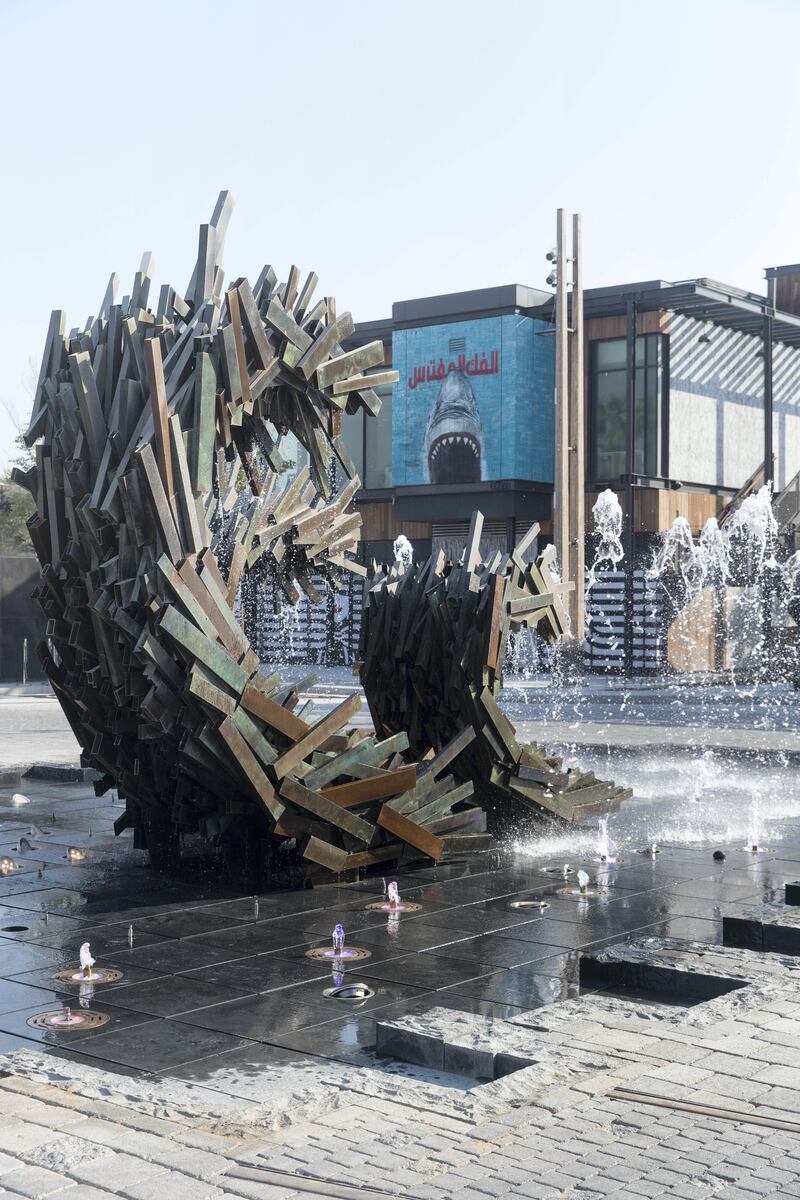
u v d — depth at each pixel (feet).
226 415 32.68
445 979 25.09
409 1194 14.15
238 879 34.47
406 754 41.98
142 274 35.09
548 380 145.07
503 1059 18.94
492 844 40.04
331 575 40.16
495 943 27.89
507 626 40.04
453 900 32.14
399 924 29.63
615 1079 17.74
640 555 140.67
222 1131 16.12
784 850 39.17
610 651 138.72
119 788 36.32
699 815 46.14
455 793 37.60
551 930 29.04
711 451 147.43
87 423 32.86
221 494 36.70
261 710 32.27
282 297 35.29
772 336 146.30
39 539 35.04
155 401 31.07
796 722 87.40
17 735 75.41
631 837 41.39
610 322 141.38
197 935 28.63
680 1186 14.29
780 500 137.59
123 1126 16.26
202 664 31.30
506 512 142.92
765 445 139.03
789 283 166.09
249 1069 19.97
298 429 35.42
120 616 31.42
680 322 141.49
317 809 33.35
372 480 159.63
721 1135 15.74
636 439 141.18
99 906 31.45
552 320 144.05
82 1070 18.52
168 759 33.12
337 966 26.03
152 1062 20.33
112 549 32.53
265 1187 14.34
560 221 114.21
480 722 39.58
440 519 150.10
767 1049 18.97
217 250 35.29
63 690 35.86
